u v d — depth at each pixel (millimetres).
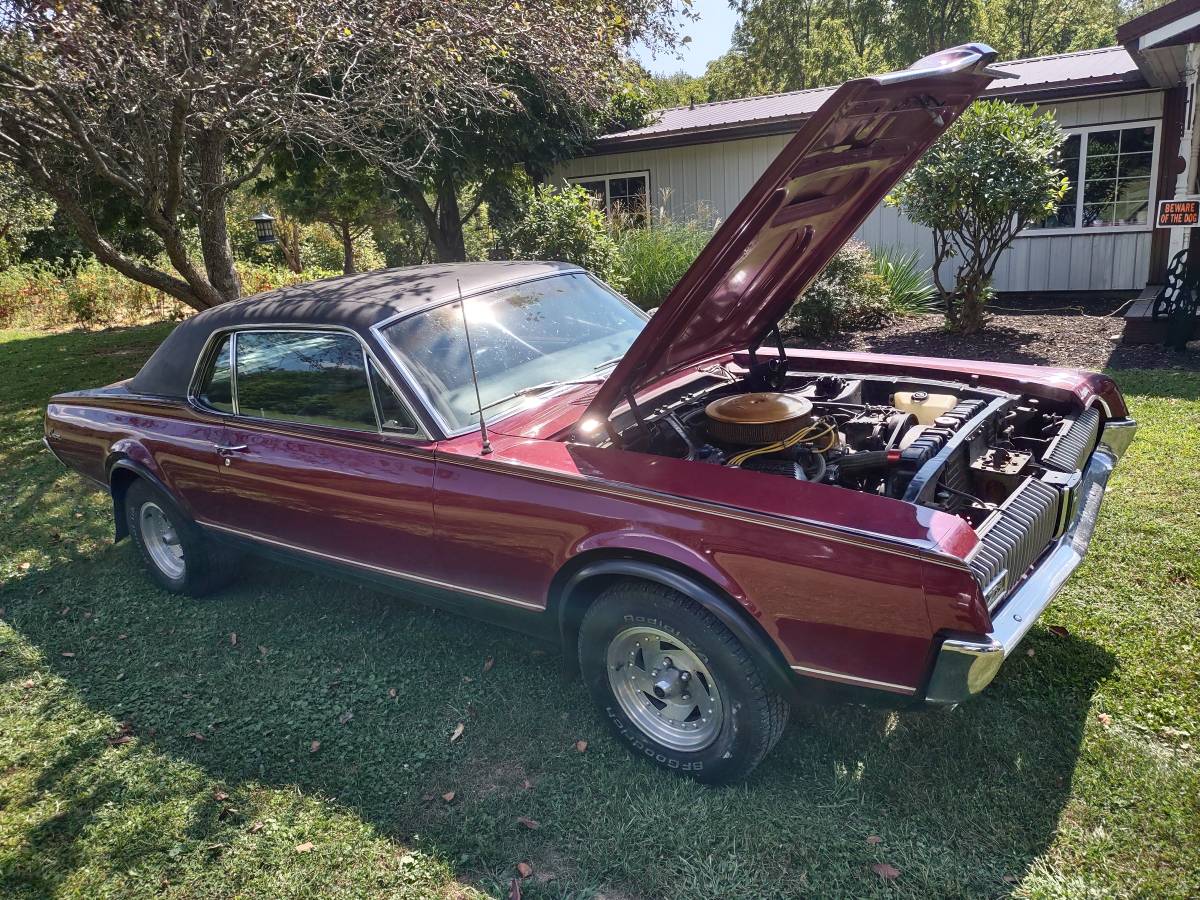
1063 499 2955
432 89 7406
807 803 2760
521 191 13430
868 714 3152
